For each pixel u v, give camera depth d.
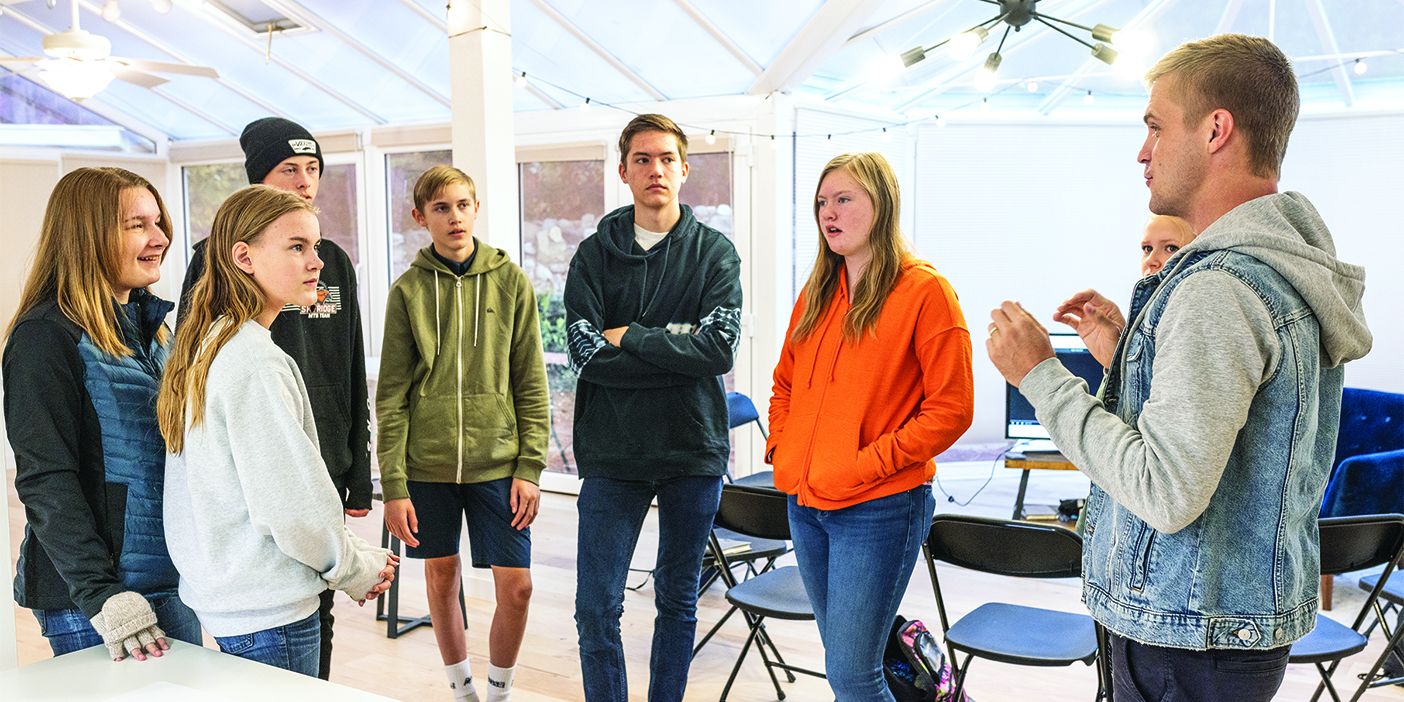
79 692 1.37
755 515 2.71
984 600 3.90
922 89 5.82
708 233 2.54
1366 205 5.86
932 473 2.09
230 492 1.57
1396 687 3.05
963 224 6.63
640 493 2.47
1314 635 2.43
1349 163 5.88
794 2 4.32
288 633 1.62
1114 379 1.34
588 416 2.49
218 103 6.46
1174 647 1.21
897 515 2.01
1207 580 1.18
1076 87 6.13
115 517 1.64
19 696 1.36
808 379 2.14
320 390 2.36
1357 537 2.45
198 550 1.59
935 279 2.01
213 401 1.55
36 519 1.55
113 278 1.72
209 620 1.60
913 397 2.05
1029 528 2.29
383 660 3.32
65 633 1.66
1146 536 1.23
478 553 2.77
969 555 2.42
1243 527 1.17
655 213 2.51
